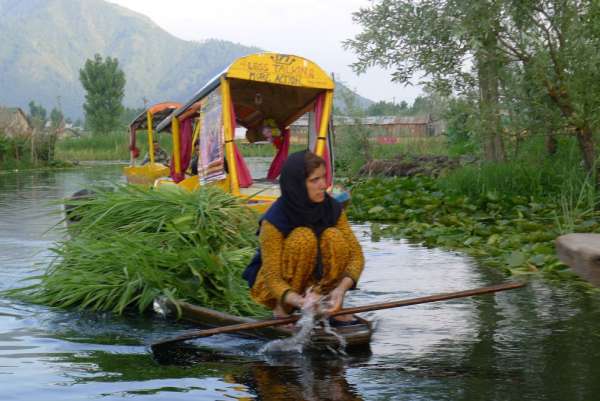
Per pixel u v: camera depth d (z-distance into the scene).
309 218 4.11
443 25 10.10
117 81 81.94
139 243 5.34
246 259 5.44
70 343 4.17
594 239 2.34
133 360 3.84
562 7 9.06
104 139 47.66
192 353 3.96
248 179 7.89
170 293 4.79
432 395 3.24
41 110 197.38
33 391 3.33
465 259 7.05
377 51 10.70
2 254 7.33
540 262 6.43
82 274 5.36
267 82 7.99
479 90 10.56
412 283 5.86
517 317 4.67
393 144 23.03
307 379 3.49
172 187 6.14
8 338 4.29
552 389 3.29
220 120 7.95
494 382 3.40
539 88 9.47
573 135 10.55
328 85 8.22
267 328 4.21
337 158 20.38
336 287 4.21
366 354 3.92
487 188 10.94
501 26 9.73
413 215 10.44
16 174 27.53
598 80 8.98
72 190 17.52
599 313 4.73
